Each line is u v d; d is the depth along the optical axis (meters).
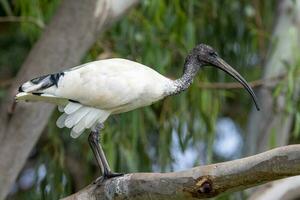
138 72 8.45
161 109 12.44
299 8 13.78
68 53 10.90
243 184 6.76
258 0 13.98
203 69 12.24
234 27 13.70
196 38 13.55
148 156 12.31
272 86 13.16
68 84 8.17
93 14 11.02
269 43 13.69
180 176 6.99
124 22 12.42
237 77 9.34
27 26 12.55
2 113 10.61
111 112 8.43
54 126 11.94
